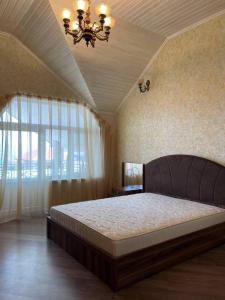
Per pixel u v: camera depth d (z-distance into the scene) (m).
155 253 2.38
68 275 2.38
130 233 2.29
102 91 4.76
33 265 2.58
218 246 3.03
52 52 4.12
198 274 2.38
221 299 2.00
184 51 3.87
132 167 5.00
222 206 3.25
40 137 4.57
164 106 4.25
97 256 2.32
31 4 3.26
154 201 3.55
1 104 4.16
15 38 4.33
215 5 3.20
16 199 4.32
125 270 2.16
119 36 3.74
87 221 2.63
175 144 4.05
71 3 3.07
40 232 3.61
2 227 3.85
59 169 4.78
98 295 2.05
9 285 2.21
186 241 2.66
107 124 5.44
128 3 3.16
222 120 3.36
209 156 3.54
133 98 4.94
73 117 4.99
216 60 3.43
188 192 3.74
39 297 2.03
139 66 4.47
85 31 2.33
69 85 4.92
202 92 3.62
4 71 4.21
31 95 4.46
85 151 5.11
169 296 2.04
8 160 4.23
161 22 3.62
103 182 5.37
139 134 4.81
